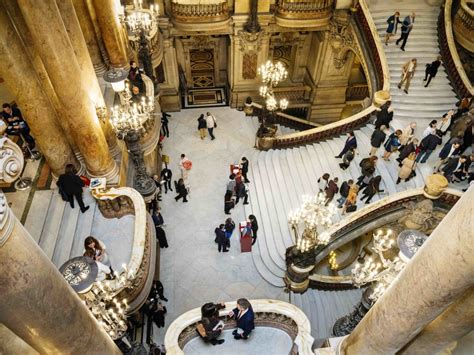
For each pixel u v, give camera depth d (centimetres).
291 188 1251
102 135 888
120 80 820
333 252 1310
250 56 1571
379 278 657
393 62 1362
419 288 409
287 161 1329
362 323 559
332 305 1114
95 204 905
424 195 1027
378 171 1138
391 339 491
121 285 668
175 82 1609
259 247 1173
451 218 358
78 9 1025
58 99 787
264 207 1249
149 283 816
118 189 872
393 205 1052
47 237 815
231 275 1128
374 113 1276
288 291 1101
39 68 763
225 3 1418
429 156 1148
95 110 848
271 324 692
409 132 1110
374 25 1348
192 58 1706
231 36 1512
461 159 1038
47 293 380
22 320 371
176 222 1243
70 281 533
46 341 416
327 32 1544
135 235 792
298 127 1784
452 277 367
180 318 659
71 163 904
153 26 1226
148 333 985
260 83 1669
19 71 721
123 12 1149
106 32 1066
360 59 1431
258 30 1473
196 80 1784
